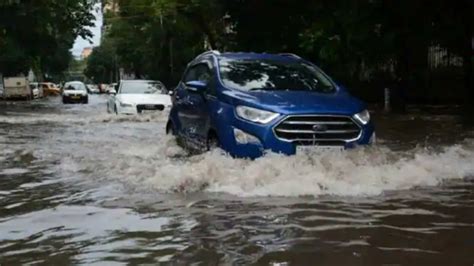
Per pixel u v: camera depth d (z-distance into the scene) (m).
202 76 9.38
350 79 27.44
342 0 20.80
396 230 5.16
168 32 54.31
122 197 6.51
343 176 6.96
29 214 5.86
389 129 14.55
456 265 4.27
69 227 5.36
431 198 6.38
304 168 7.05
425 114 19.69
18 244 4.87
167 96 21.19
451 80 24.94
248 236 4.98
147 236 5.02
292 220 5.46
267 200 6.24
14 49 50.09
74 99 42.34
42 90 64.38
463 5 20.00
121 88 21.81
